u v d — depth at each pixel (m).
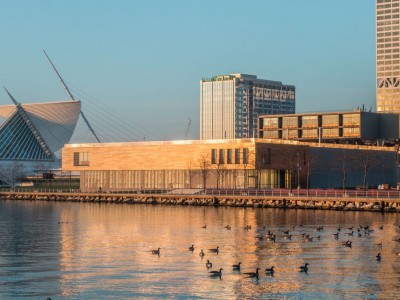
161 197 188.50
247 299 65.56
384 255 87.94
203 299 65.56
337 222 126.88
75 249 94.19
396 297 66.12
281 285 70.69
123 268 79.31
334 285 70.62
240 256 87.56
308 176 198.12
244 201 171.75
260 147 197.75
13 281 72.75
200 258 86.06
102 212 158.00
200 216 142.25
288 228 117.62
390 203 151.00
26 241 103.06
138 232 113.62
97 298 66.06
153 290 68.75
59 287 70.12
